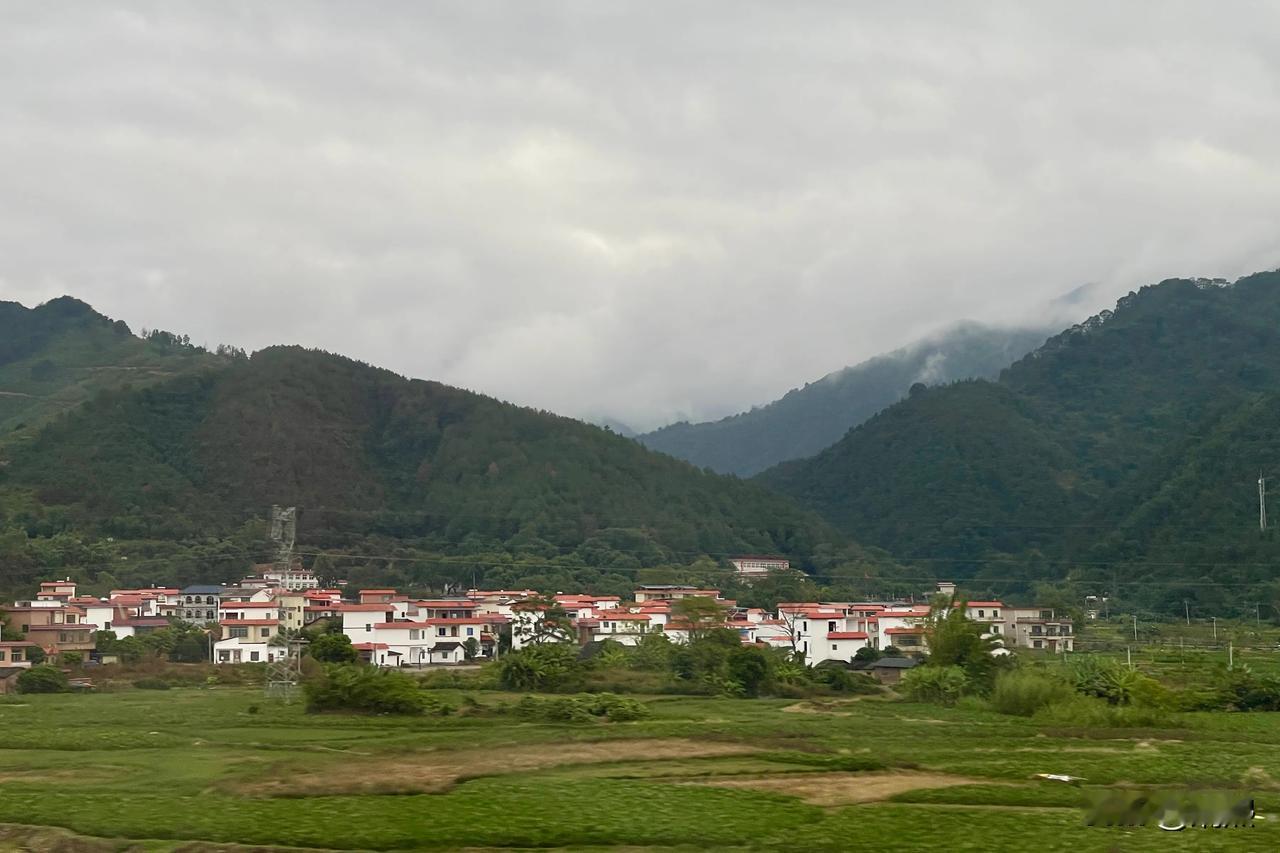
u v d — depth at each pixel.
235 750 63.19
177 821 44.16
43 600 149.12
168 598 168.50
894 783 53.12
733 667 109.81
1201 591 184.12
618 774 55.47
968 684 101.50
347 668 88.00
